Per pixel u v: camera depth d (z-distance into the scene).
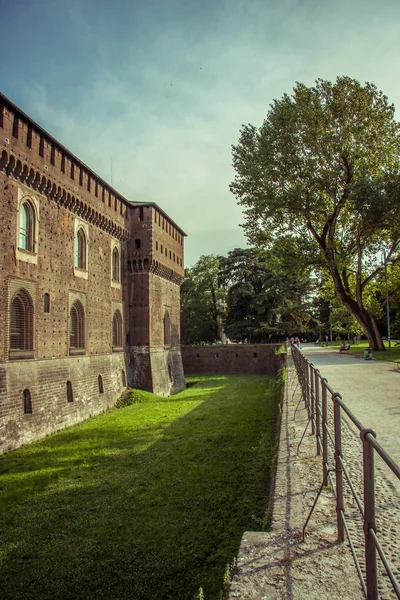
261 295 68.25
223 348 61.53
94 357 32.78
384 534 5.66
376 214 33.44
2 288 22.11
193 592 8.34
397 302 49.28
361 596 4.29
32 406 23.88
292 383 20.72
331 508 6.37
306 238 37.44
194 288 75.06
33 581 9.52
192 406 30.92
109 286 36.47
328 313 90.50
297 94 34.62
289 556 5.06
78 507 13.34
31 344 24.55
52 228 27.39
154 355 42.47
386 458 3.15
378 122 34.44
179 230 51.69
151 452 18.61
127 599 8.54
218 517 11.25
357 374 24.28
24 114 23.80
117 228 37.94
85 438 22.94
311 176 35.00
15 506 13.88
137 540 10.76
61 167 28.34
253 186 36.59
